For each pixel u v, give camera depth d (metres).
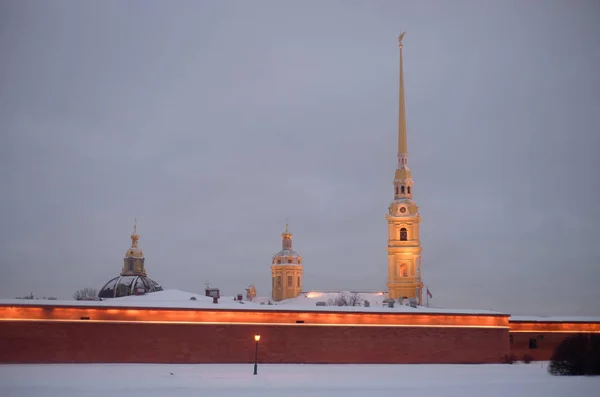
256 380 73.31
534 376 83.56
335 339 96.75
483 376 82.06
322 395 63.31
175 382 70.81
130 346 89.94
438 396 64.12
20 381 69.75
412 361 98.56
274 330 95.06
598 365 86.81
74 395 61.78
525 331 110.25
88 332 88.75
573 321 113.19
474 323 102.56
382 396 63.47
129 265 167.38
